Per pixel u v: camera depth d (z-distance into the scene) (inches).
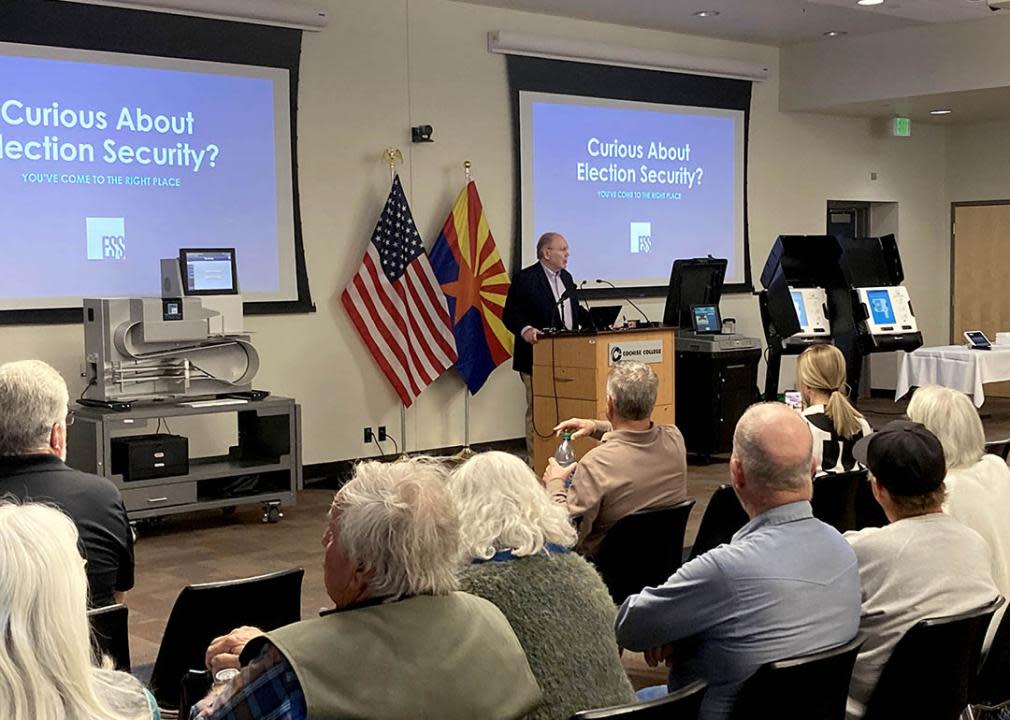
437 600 72.3
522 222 369.7
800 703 88.7
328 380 328.8
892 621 103.3
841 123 477.4
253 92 309.7
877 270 422.3
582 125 383.6
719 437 352.8
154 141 292.8
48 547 56.4
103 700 59.7
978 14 375.2
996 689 114.4
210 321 261.4
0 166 269.0
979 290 516.4
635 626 97.0
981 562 105.3
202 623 112.1
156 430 294.7
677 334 360.2
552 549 89.0
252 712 66.8
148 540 254.5
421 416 349.1
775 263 389.4
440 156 350.0
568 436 182.2
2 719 53.6
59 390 117.5
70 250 279.9
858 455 166.7
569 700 82.1
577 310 318.3
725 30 409.1
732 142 430.6
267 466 269.7
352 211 332.5
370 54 333.7
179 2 292.2
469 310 348.5
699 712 90.0
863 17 387.9
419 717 67.4
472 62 356.2
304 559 237.3
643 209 403.2
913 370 403.2
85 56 280.8
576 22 382.9
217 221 305.0
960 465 126.4
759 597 93.5
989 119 499.8
